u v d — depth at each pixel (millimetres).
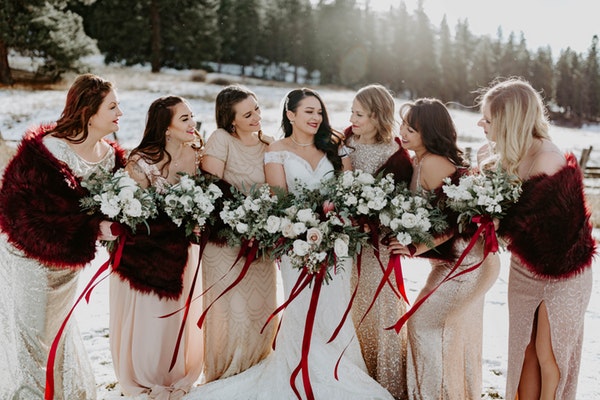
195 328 4004
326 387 3619
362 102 3775
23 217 3260
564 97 67062
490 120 3293
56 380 3465
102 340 4707
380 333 3826
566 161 3156
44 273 3371
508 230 3201
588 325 5281
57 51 25047
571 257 3086
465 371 3664
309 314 3471
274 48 63125
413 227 3357
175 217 3529
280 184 3779
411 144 3633
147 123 3738
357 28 67750
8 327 3350
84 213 3381
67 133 3426
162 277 3678
